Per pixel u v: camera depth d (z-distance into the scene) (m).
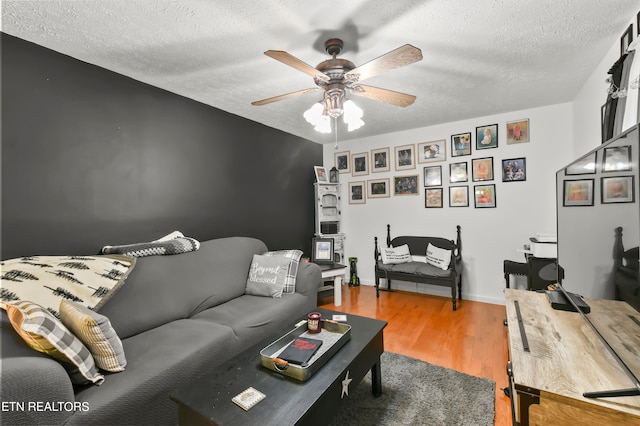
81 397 1.20
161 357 1.51
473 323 2.93
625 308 1.00
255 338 2.03
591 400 0.94
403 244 4.09
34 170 1.80
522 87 2.65
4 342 1.17
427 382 1.93
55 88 1.89
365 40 1.83
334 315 2.02
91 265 1.73
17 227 1.73
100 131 2.12
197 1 1.46
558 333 1.37
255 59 2.05
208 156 2.93
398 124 3.81
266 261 2.72
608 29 1.74
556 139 3.14
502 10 1.57
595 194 1.26
